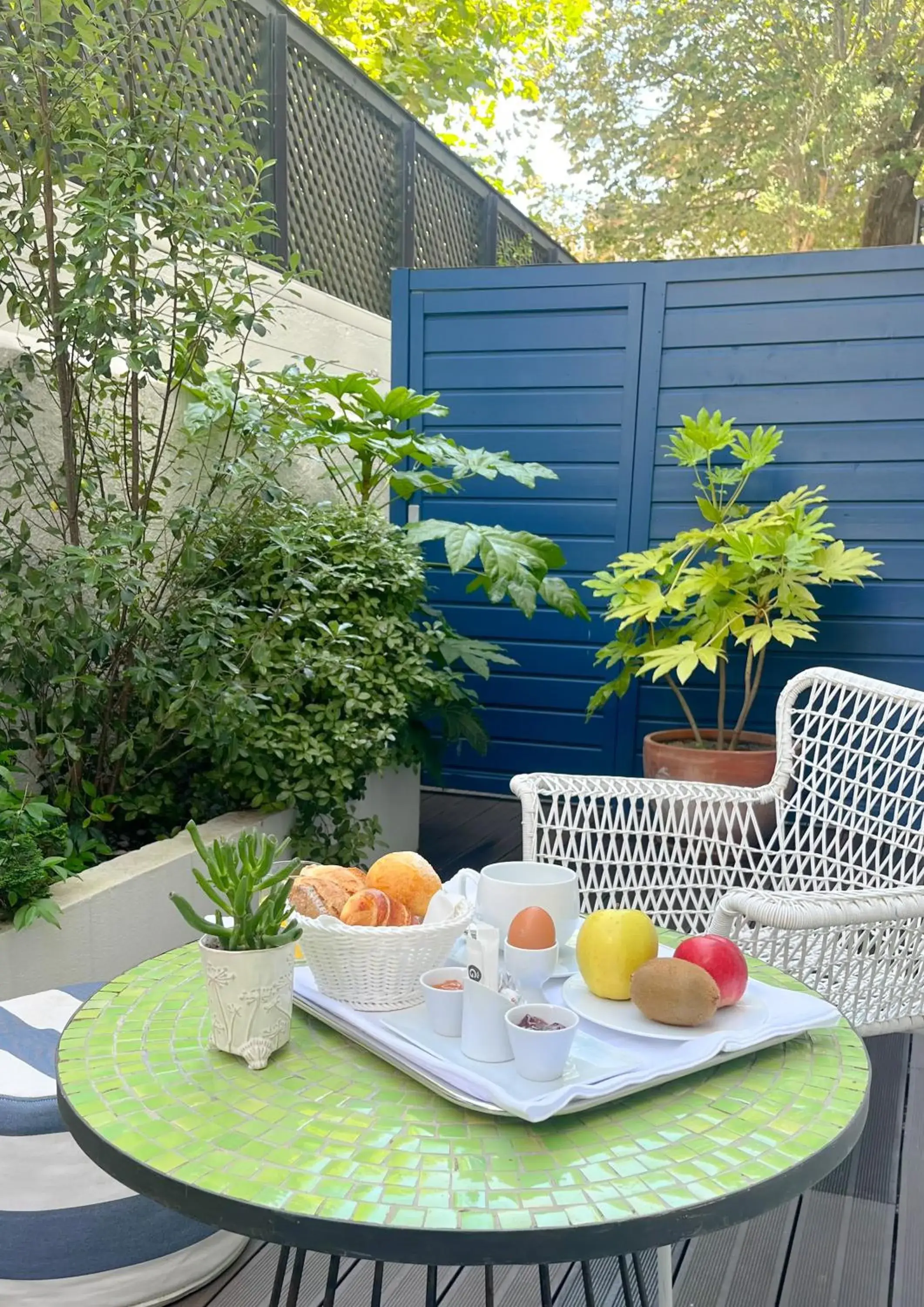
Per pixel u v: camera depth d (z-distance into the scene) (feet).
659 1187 2.47
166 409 8.66
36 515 8.15
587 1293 3.83
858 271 11.82
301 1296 4.77
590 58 36.42
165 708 7.89
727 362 12.46
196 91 8.25
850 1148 2.80
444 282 13.47
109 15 9.48
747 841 6.68
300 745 8.37
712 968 3.37
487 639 13.89
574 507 13.37
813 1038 3.44
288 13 13.10
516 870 4.20
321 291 14.30
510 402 13.44
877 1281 4.96
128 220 6.88
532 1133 2.73
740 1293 4.87
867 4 31.83
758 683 10.43
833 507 12.22
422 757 10.54
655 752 10.28
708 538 10.59
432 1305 3.32
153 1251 4.44
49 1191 4.20
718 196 35.83
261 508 9.00
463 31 28.81
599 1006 3.45
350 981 3.33
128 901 6.90
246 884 3.07
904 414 11.88
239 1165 2.53
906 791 7.80
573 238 41.22
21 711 7.79
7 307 7.93
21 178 7.16
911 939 4.89
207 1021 3.42
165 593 9.18
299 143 13.98
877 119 32.04
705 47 34.30
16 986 5.99
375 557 9.72
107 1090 2.91
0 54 6.84
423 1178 2.49
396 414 11.62
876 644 12.25
